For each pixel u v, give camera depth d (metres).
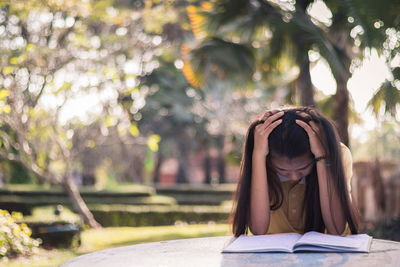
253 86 10.70
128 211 17.03
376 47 8.20
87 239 11.68
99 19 13.27
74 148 13.84
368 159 11.52
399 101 8.82
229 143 28.48
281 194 2.79
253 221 2.71
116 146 26.22
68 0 11.98
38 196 18.88
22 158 13.06
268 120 2.70
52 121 12.35
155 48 14.42
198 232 13.16
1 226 7.08
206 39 10.05
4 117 11.98
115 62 12.92
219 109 26.80
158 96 25.67
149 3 14.13
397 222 10.54
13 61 9.73
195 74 9.98
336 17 9.59
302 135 2.64
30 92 11.90
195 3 13.90
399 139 10.82
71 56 11.99
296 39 9.29
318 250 2.25
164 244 2.51
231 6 9.67
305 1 9.64
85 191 20.23
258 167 2.71
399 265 2.00
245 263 2.06
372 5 7.46
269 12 9.58
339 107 10.04
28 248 7.55
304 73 10.05
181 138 29.11
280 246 2.26
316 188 2.73
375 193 11.05
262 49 10.25
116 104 13.11
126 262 2.14
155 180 35.28
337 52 9.52
